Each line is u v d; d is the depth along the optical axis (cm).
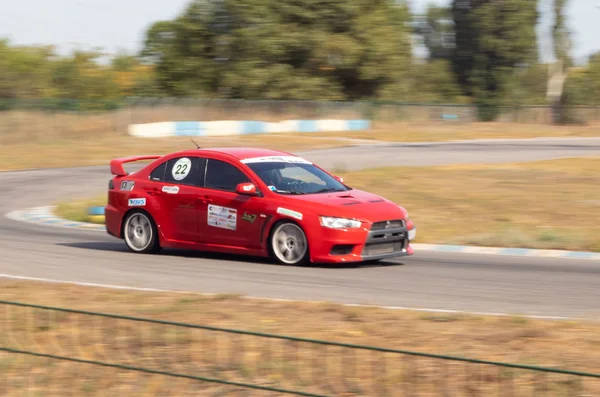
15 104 5816
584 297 1266
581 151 4781
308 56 9025
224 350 945
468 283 1372
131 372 883
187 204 1611
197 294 1239
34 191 3094
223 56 9019
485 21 10662
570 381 815
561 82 10500
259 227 1530
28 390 836
